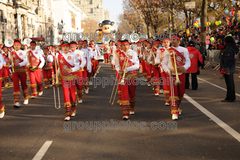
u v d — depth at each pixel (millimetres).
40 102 8430
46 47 11219
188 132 5117
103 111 6980
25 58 7801
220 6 28438
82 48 9422
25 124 5941
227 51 7379
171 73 5980
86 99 8680
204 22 20266
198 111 6691
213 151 4191
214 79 12695
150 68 10781
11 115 6820
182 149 4289
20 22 49125
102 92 10023
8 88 12023
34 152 4305
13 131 5441
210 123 5656
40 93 9758
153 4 33375
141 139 4781
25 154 4238
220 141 4605
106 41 25141
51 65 11414
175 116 5961
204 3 20094
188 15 28328
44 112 7055
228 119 5918
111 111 6957
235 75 13578
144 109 7082
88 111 7012
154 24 40031
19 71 7801
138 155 4090
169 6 28906
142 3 36812
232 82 7590
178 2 27375
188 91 9617
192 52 9570
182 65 5895
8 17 45875
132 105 6496
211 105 7316
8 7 45719
